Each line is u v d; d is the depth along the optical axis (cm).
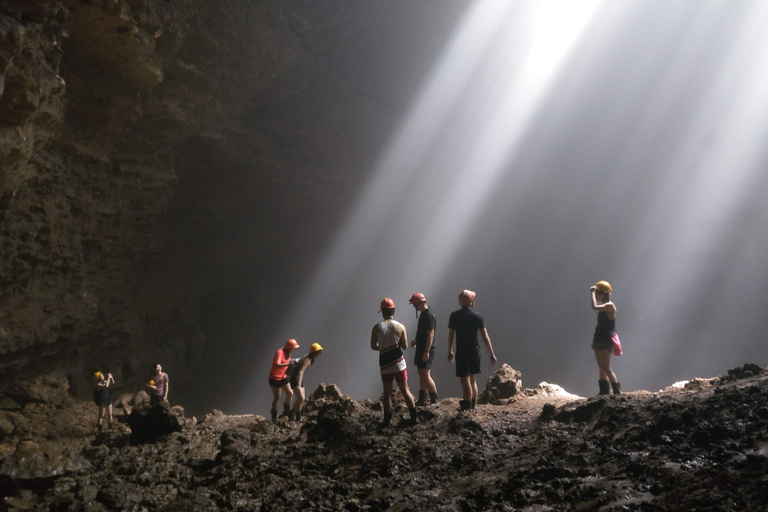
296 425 769
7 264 1140
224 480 498
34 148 912
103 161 1459
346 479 486
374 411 756
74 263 1467
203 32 1509
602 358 660
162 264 2128
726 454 340
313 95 2398
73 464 532
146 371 2116
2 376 1284
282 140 2434
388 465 488
